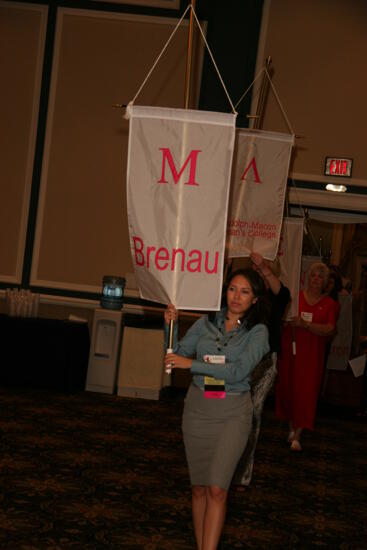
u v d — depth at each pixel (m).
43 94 9.02
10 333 7.88
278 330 4.49
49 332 7.86
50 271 9.00
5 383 7.92
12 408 6.80
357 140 8.59
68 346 7.84
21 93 9.03
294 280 6.59
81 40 8.99
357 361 8.49
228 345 3.34
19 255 9.00
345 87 8.62
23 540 3.56
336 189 8.58
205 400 3.26
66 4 8.99
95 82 8.98
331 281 8.60
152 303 8.80
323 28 8.65
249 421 3.27
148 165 3.61
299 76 8.65
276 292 4.51
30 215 9.03
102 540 3.67
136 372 8.16
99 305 8.91
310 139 8.64
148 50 8.92
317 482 5.29
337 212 8.94
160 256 3.58
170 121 3.60
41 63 9.00
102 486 4.62
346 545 3.96
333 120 8.62
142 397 8.15
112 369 8.24
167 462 5.40
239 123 8.67
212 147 3.60
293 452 6.21
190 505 4.40
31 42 9.02
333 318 6.36
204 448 3.26
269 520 4.29
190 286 3.56
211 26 8.77
